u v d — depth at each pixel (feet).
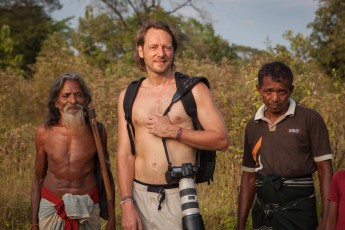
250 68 25.45
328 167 11.14
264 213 11.50
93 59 72.90
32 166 22.80
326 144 11.18
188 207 10.12
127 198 10.84
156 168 10.67
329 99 22.26
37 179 13.19
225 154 20.30
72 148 12.63
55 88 12.71
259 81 11.30
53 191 12.64
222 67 34.60
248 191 12.21
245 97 23.00
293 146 11.16
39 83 40.93
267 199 11.37
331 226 10.61
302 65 30.14
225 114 21.02
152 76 10.93
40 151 12.91
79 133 12.66
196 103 10.68
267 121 11.44
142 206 10.82
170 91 10.81
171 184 10.66
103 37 83.76
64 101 12.60
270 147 11.35
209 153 10.89
